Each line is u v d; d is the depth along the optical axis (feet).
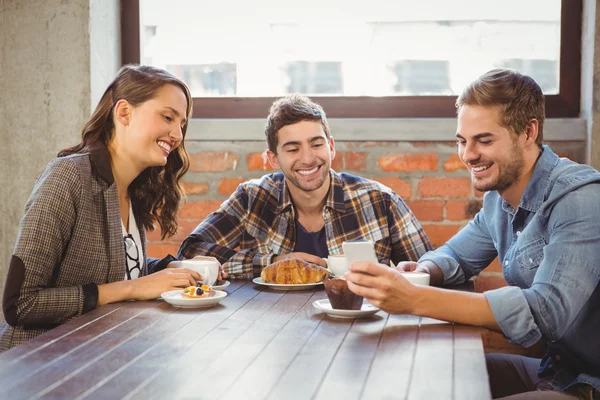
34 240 5.17
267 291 5.86
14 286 5.08
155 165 6.14
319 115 6.83
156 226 9.08
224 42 9.41
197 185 9.09
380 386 3.19
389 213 7.16
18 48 8.82
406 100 9.11
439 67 9.13
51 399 2.98
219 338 4.11
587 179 4.87
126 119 5.94
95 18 8.83
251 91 9.42
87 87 8.75
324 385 3.20
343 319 4.68
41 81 8.81
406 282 4.46
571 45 8.84
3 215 8.96
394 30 9.15
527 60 9.02
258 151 9.00
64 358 3.64
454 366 3.52
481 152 5.20
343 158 8.90
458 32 9.07
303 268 6.02
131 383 3.21
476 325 4.46
